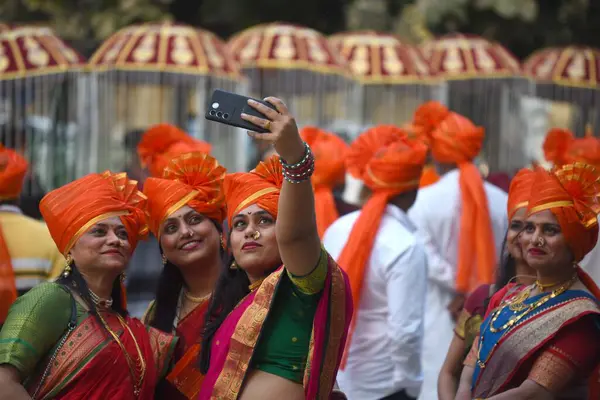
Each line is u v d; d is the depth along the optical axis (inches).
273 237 264.4
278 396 246.2
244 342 250.7
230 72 782.5
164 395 294.7
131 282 762.2
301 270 242.5
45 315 255.8
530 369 264.7
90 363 256.2
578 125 879.1
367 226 373.7
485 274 461.7
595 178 269.3
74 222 267.6
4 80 772.6
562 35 1237.7
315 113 910.4
